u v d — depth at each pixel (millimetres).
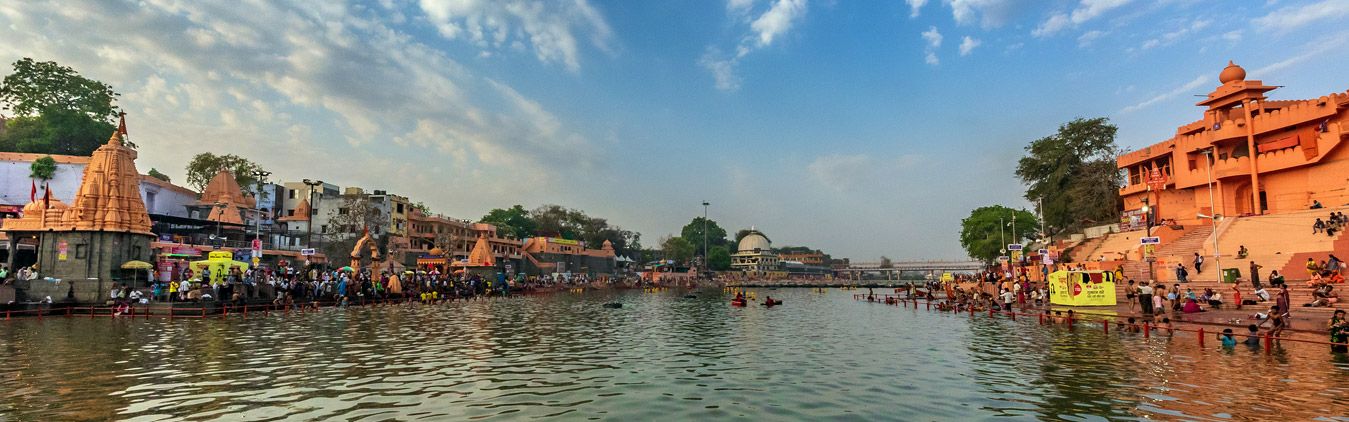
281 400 12070
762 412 11352
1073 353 18156
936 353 18953
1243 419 10320
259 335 22906
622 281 107625
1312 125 41281
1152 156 54344
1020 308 35906
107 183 34000
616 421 10648
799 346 21109
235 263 36781
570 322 30875
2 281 30719
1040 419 10680
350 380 14219
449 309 39656
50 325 25938
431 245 88000
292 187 81875
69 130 63125
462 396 12594
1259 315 22516
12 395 12258
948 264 143000
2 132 63594
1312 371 14508
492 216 126062
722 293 77312
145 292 32438
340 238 73250
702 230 185125
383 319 30766
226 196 68375
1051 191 69562
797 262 183625
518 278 78562
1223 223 42500
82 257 32781
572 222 140375
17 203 55281
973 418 10844
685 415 11117
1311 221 36438
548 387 13617
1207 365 15531
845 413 11281
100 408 11242
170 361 16578
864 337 23859
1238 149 46656
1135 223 53406
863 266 158250
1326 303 25328
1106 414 10898
